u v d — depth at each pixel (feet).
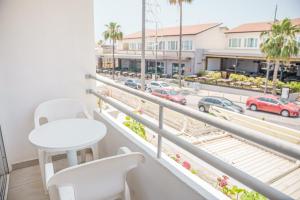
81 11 8.75
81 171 3.34
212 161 3.58
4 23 7.43
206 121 3.65
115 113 8.70
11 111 8.02
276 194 2.77
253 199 3.88
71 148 5.02
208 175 4.41
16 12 7.55
